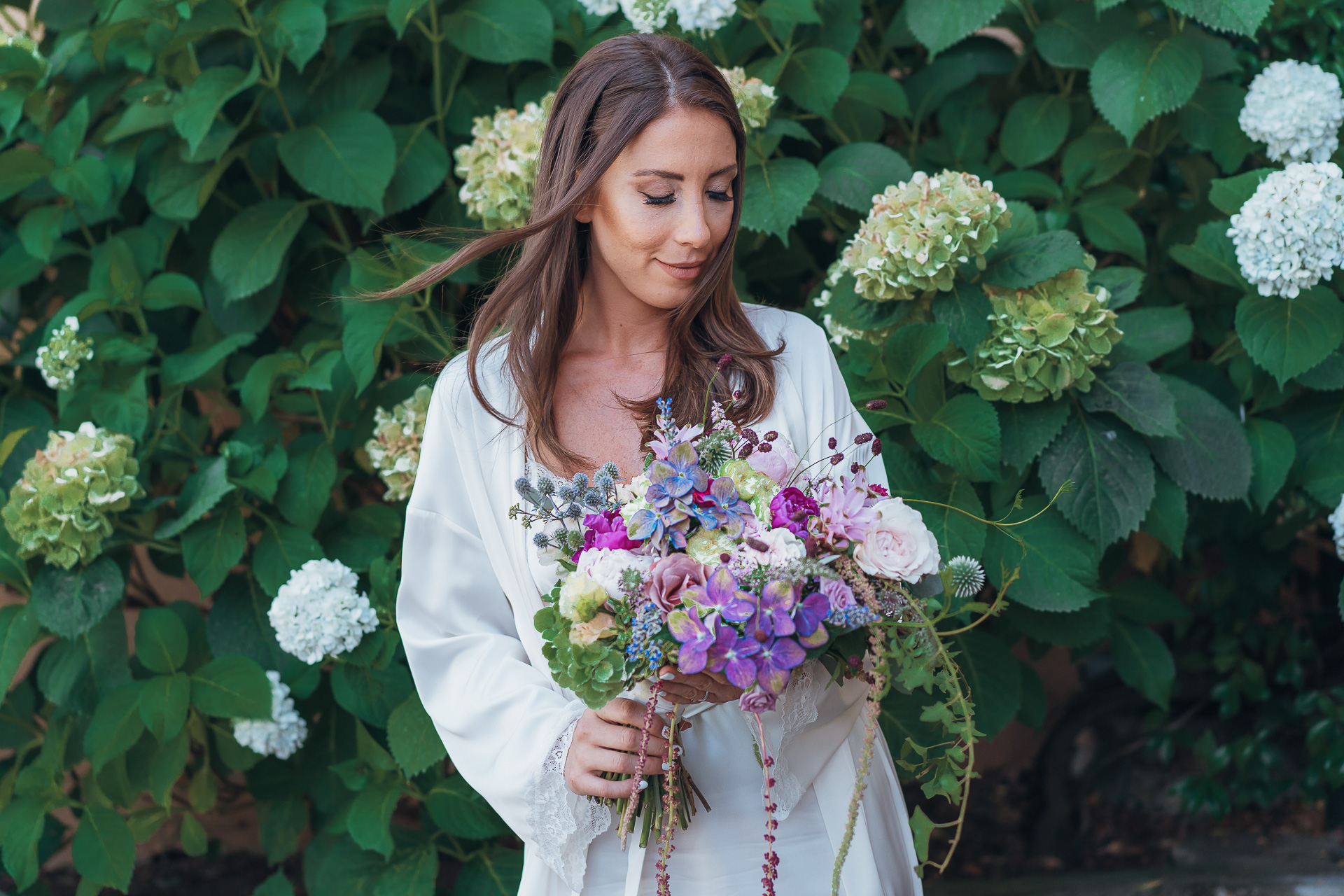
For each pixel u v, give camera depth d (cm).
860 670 125
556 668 119
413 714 217
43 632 242
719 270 147
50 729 246
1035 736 336
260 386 231
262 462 240
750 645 111
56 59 258
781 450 129
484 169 228
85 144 279
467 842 244
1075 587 202
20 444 258
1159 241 257
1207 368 228
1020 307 200
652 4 214
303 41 230
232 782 302
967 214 190
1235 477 209
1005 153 246
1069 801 304
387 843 220
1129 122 221
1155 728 303
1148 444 210
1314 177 195
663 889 124
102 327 263
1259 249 200
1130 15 236
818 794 142
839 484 139
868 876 141
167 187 246
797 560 116
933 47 231
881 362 201
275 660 235
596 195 141
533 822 137
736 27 246
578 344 154
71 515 218
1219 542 268
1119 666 245
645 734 121
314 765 250
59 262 276
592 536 124
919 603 123
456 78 252
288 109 256
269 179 264
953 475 211
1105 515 203
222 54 262
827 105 229
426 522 150
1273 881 242
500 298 150
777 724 137
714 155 136
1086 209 237
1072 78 248
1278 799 294
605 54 143
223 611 239
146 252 259
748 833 138
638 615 115
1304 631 302
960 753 126
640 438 148
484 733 142
